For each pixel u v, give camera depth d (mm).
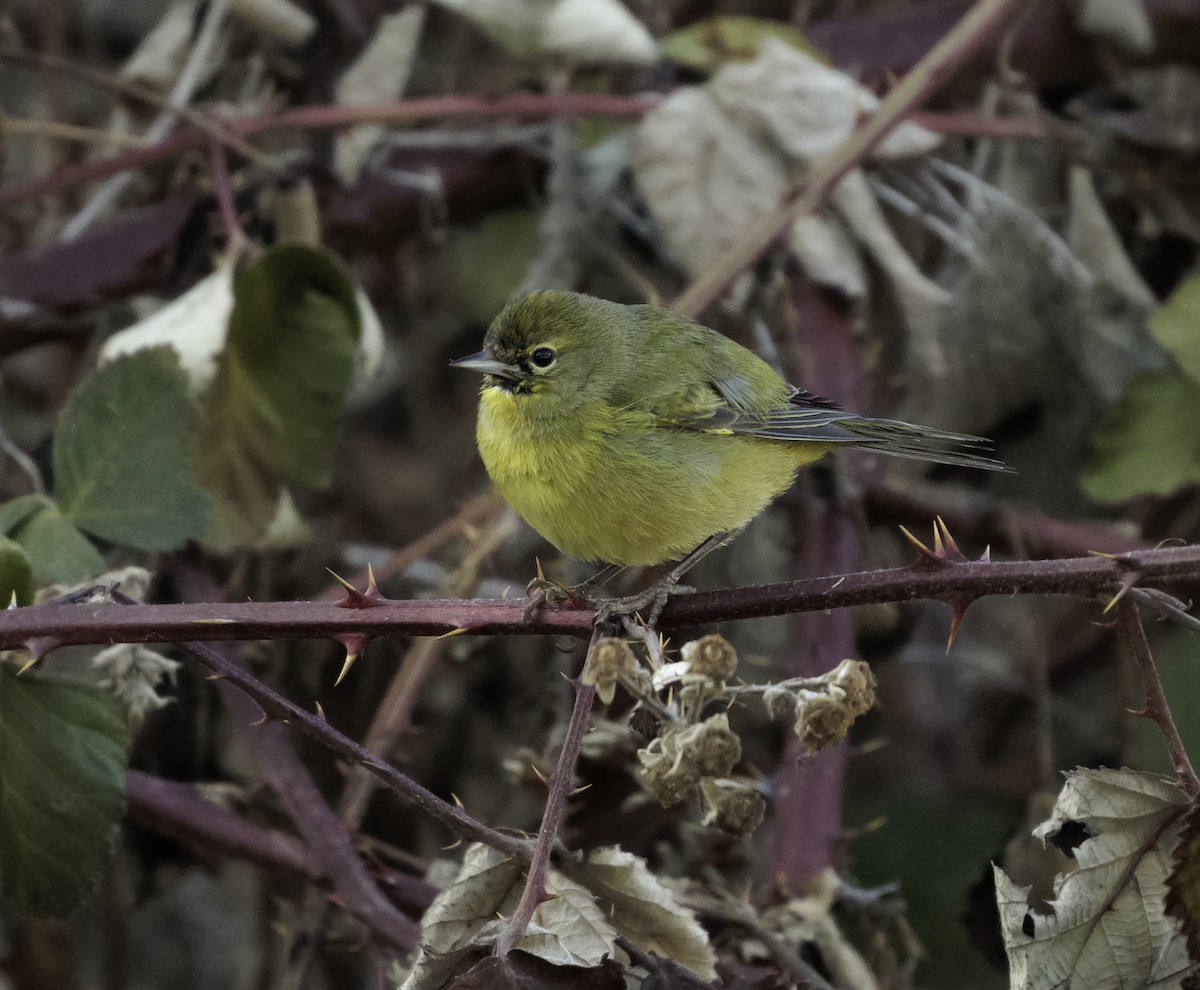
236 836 7480
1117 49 11000
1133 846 5648
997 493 11367
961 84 11109
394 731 8086
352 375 8672
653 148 9742
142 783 7590
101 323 10305
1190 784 5543
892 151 9938
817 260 9578
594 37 9703
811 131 9688
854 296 9766
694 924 5633
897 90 9289
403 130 11414
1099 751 11281
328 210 10461
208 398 8578
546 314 8211
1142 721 9445
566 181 10562
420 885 7742
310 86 11164
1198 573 5363
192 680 9305
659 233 10883
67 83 11766
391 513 12273
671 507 8023
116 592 5914
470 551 8703
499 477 8289
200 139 9641
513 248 12219
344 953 9672
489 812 10242
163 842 9508
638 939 5730
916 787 11445
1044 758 9609
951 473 11430
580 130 11102
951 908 9711
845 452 9305
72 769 6117
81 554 6965
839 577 5621
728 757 5047
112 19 12930
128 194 10984
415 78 11883
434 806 5492
